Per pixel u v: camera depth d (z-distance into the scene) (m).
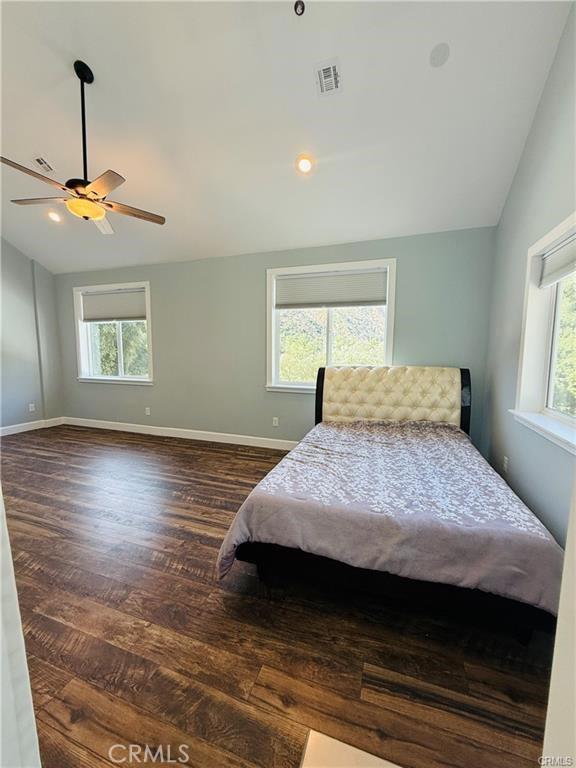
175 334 4.62
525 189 2.38
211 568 1.95
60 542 2.21
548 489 1.87
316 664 1.33
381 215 3.26
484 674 1.29
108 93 2.46
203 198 3.34
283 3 1.85
